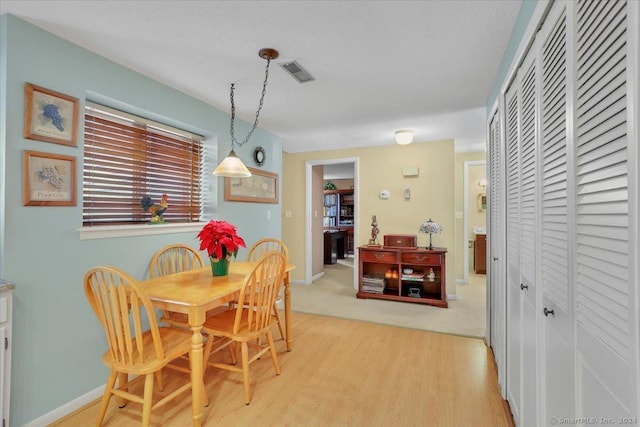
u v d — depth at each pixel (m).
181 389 1.74
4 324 1.51
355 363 2.43
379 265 4.50
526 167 1.49
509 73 1.76
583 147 0.88
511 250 1.83
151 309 1.56
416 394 2.02
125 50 1.97
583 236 0.90
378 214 4.64
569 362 0.99
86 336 1.94
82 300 1.92
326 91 2.61
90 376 1.96
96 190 2.18
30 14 1.60
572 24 0.93
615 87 0.72
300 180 5.21
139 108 2.28
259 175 3.70
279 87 2.54
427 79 2.37
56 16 1.62
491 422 1.74
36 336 1.70
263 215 3.80
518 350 1.65
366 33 1.78
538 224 1.27
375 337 2.93
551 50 1.14
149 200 2.45
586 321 0.88
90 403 1.94
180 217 2.86
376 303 4.03
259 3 1.52
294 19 1.65
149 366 1.56
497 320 2.30
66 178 1.84
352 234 9.29
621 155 0.70
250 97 2.76
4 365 1.51
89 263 1.97
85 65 1.94
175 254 2.62
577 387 0.93
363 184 4.74
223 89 2.58
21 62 1.64
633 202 0.64
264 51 1.97
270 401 1.95
